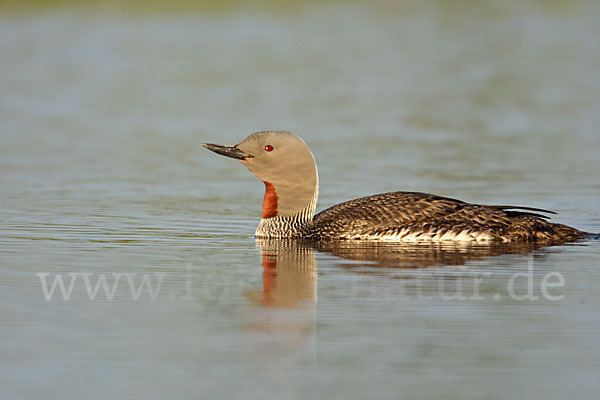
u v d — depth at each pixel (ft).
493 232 42.34
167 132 77.20
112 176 60.70
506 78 100.37
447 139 73.31
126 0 147.84
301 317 31.37
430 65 107.65
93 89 95.35
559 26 130.93
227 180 60.54
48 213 49.19
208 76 102.22
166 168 63.93
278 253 40.81
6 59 108.06
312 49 116.78
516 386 25.86
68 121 81.20
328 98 91.50
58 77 100.48
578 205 51.75
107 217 48.57
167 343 28.94
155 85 97.81
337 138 73.77
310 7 146.30
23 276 36.27
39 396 25.20
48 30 125.18
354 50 116.47
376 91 94.79
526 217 43.14
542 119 81.30
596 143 71.46
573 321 31.01
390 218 42.98
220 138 74.69
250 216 49.75
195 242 43.11
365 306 32.60
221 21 134.51
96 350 28.40
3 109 85.61
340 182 58.23
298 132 76.18
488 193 54.80
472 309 32.30
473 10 144.25
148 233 44.98
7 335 29.58
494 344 28.91
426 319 31.17
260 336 29.60
